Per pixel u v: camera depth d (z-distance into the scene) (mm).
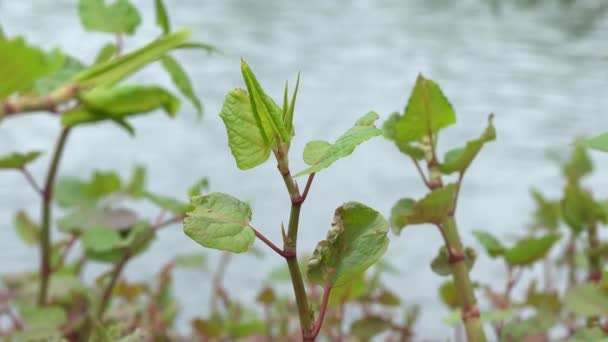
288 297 1730
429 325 2324
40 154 1278
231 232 797
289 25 7102
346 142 774
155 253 2994
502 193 3730
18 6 7129
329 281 824
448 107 1006
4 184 3857
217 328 1421
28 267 2775
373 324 1206
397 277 2820
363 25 7273
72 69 1205
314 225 3361
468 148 992
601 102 4766
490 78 5398
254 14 7469
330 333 1296
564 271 1707
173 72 1188
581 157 1610
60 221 1373
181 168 4039
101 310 1271
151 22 6531
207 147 4406
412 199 1021
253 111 792
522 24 7113
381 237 825
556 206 1713
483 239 1184
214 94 5137
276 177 3975
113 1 1259
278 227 3326
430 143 1021
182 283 2709
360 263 824
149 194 1343
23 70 1011
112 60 1141
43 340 1229
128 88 1153
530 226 1759
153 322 1494
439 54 6141
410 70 5672
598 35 6504
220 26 6852
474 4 8281
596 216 1339
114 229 1351
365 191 3764
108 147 4422
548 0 8203
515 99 4910
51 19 6586
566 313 1271
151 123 4914
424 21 7480
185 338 1558
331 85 5293
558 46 6152
